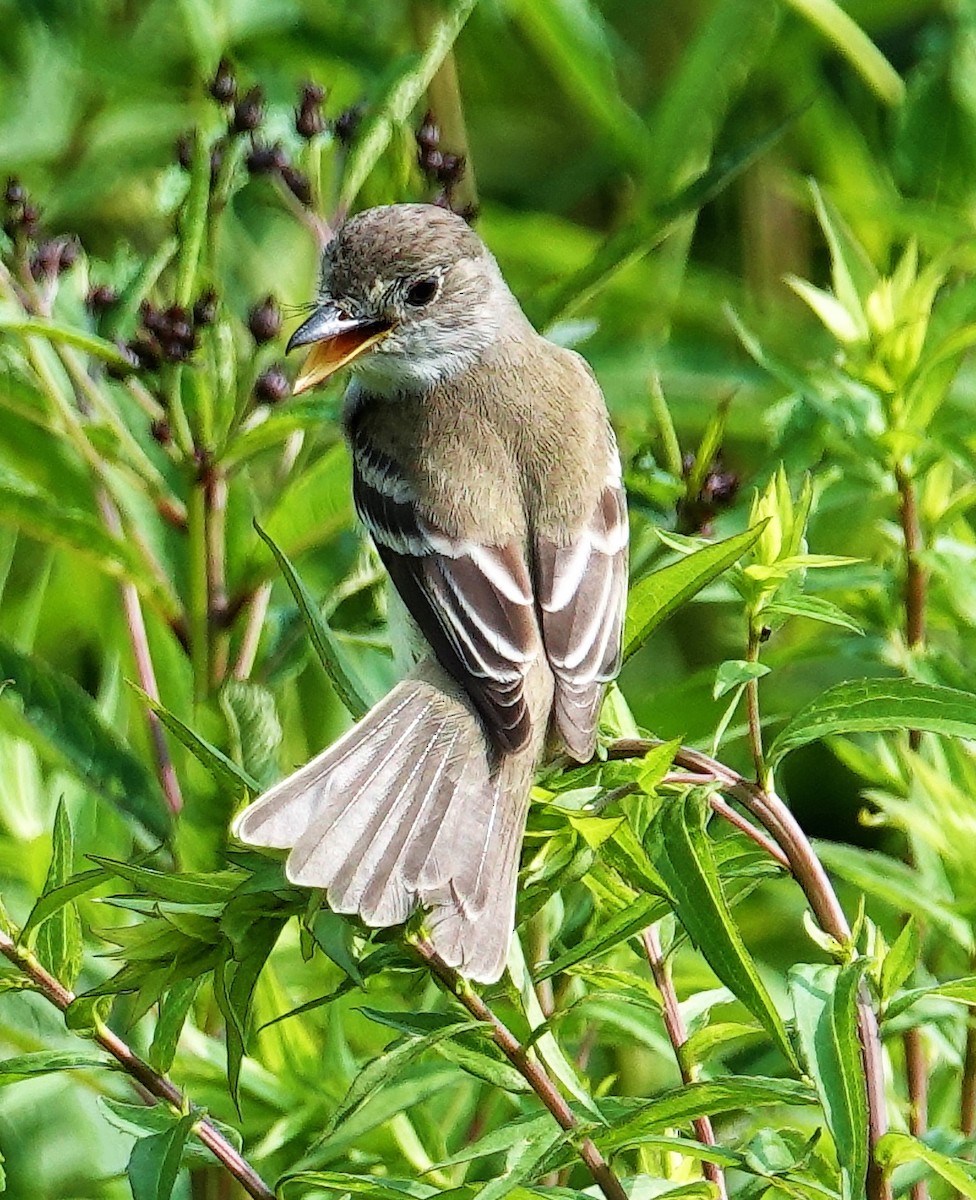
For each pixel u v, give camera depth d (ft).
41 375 33.58
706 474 34.47
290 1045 31.40
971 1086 30.53
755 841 26.03
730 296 45.83
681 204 36.17
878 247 45.11
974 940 29.60
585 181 50.08
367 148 36.14
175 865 32.24
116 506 35.99
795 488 34.96
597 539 32.37
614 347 41.45
